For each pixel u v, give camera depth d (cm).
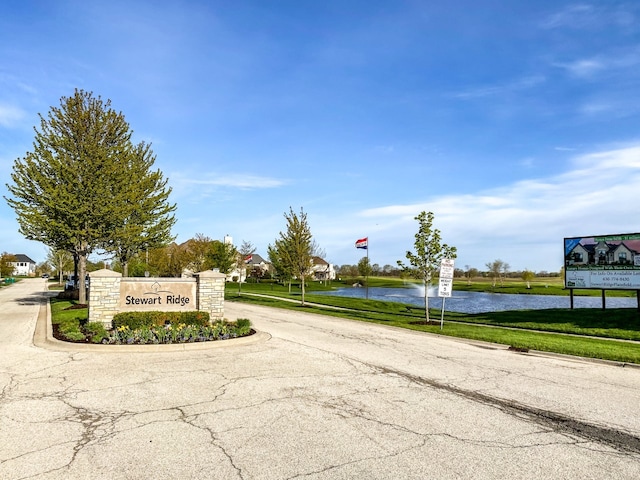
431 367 995
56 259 7406
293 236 2777
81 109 2234
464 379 886
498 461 498
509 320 2056
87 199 2106
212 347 1184
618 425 627
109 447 522
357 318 2048
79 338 1224
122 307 1480
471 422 630
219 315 1603
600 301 4578
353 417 639
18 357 1032
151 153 2727
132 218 2466
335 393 763
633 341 1459
